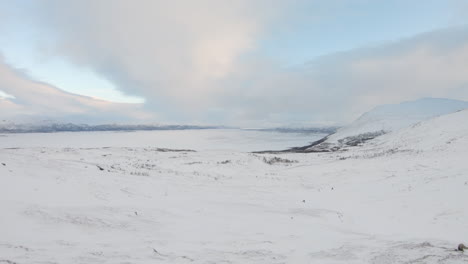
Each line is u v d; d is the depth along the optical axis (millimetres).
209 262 5422
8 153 18641
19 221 7141
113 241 6492
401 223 9859
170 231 7656
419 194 13406
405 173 19266
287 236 7816
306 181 20094
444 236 8266
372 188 16141
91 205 9297
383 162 25859
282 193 15453
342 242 7324
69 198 9820
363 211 11672
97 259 5176
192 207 10586
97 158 27250
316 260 5750
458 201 11430
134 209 9406
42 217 7621
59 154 27156
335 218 10492
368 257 5910
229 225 8641
